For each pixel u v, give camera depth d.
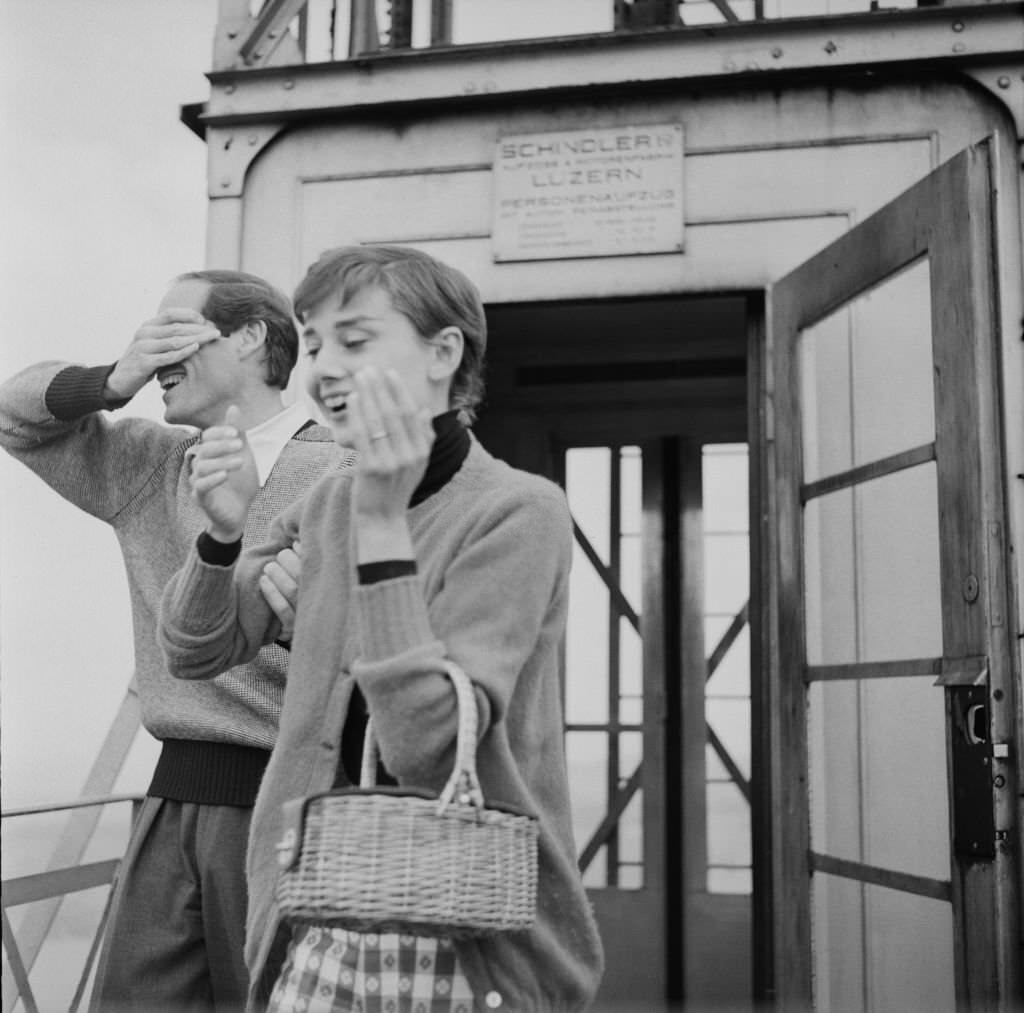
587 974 1.34
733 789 4.88
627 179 3.49
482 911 1.14
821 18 3.34
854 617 3.05
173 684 2.08
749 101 3.45
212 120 3.70
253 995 1.35
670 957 4.81
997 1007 2.34
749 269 3.41
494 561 1.27
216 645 1.52
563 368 4.96
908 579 2.84
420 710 1.15
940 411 2.65
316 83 3.64
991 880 2.38
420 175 3.61
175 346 2.13
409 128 3.63
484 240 3.56
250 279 2.25
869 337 3.03
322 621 1.39
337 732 1.34
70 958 3.20
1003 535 2.49
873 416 3.01
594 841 4.93
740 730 4.91
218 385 2.19
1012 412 3.10
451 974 1.22
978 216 2.57
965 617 2.52
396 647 1.16
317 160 3.67
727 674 4.95
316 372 1.36
